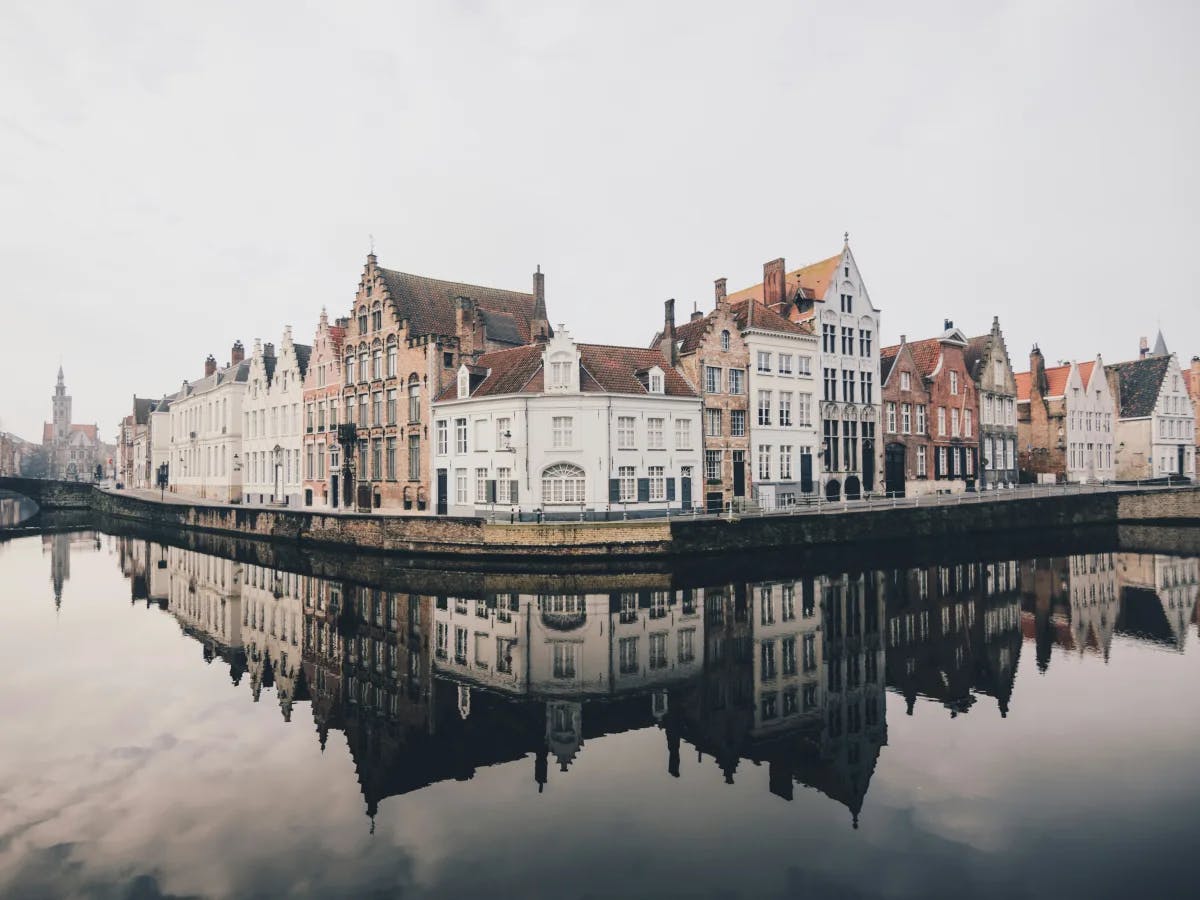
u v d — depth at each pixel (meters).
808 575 31.05
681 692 16.94
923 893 8.90
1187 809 10.98
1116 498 49.69
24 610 27.64
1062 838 10.15
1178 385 71.25
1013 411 61.66
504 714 15.70
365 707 16.27
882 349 57.91
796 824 10.76
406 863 9.77
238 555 41.81
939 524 41.78
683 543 34.28
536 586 29.28
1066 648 20.25
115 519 72.31
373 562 36.19
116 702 16.73
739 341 44.94
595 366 40.16
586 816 11.12
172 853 10.06
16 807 11.52
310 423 57.41
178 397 87.88
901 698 16.30
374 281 49.28
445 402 42.41
